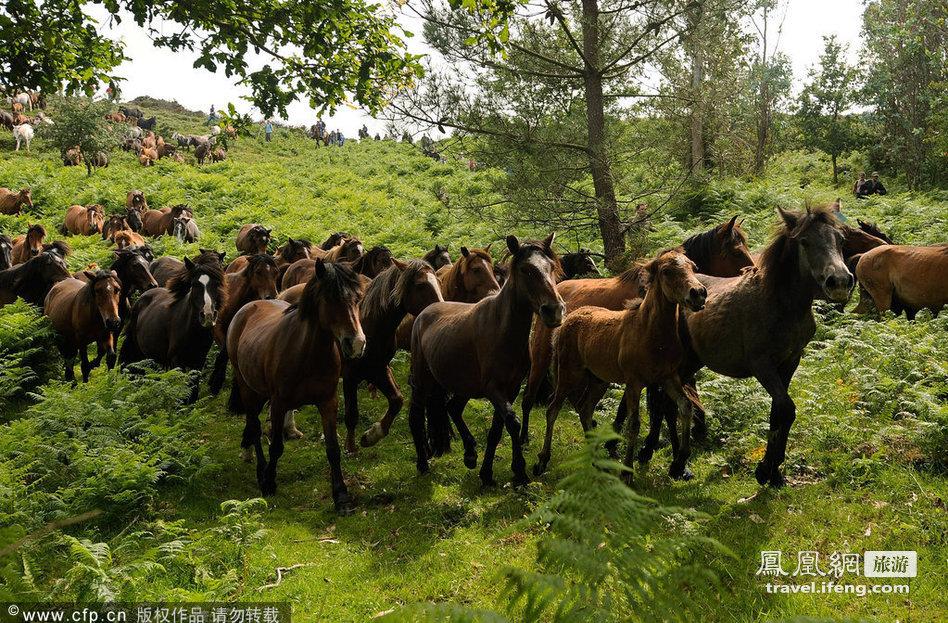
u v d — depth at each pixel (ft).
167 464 21.89
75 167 106.22
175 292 30.50
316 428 29.53
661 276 19.25
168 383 27.27
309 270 37.55
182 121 188.65
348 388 25.96
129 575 15.76
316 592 15.97
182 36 21.16
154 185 97.35
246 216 79.51
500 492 21.66
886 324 30.71
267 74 21.81
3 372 30.63
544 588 6.49
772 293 19.92
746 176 93.04
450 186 100.89
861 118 102.32
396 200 96.02
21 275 40.11
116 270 38.47
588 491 7.29
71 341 35.68
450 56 39.65
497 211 46.42
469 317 22.30
